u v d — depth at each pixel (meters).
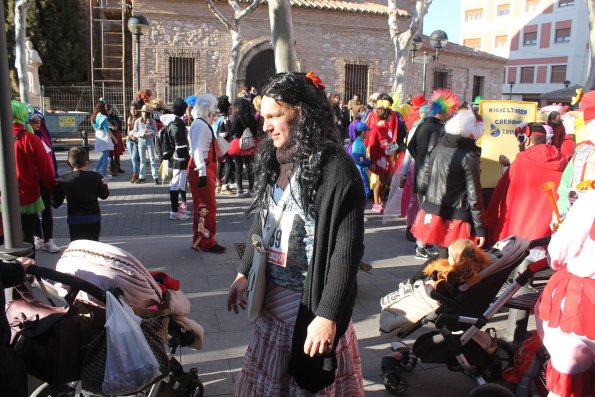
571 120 7.96
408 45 16.20
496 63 31.97
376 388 3.60
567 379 2.74
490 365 3.45
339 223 2.22
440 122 6.23
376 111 9.31
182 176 8.68
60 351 2.48
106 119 12.19
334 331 2.18
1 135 2.95
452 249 3.45
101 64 26.42
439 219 5.00
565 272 2.69
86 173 5.55
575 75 50.78
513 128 6.97
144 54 22.20
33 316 2.70
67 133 20.16
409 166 7.48
